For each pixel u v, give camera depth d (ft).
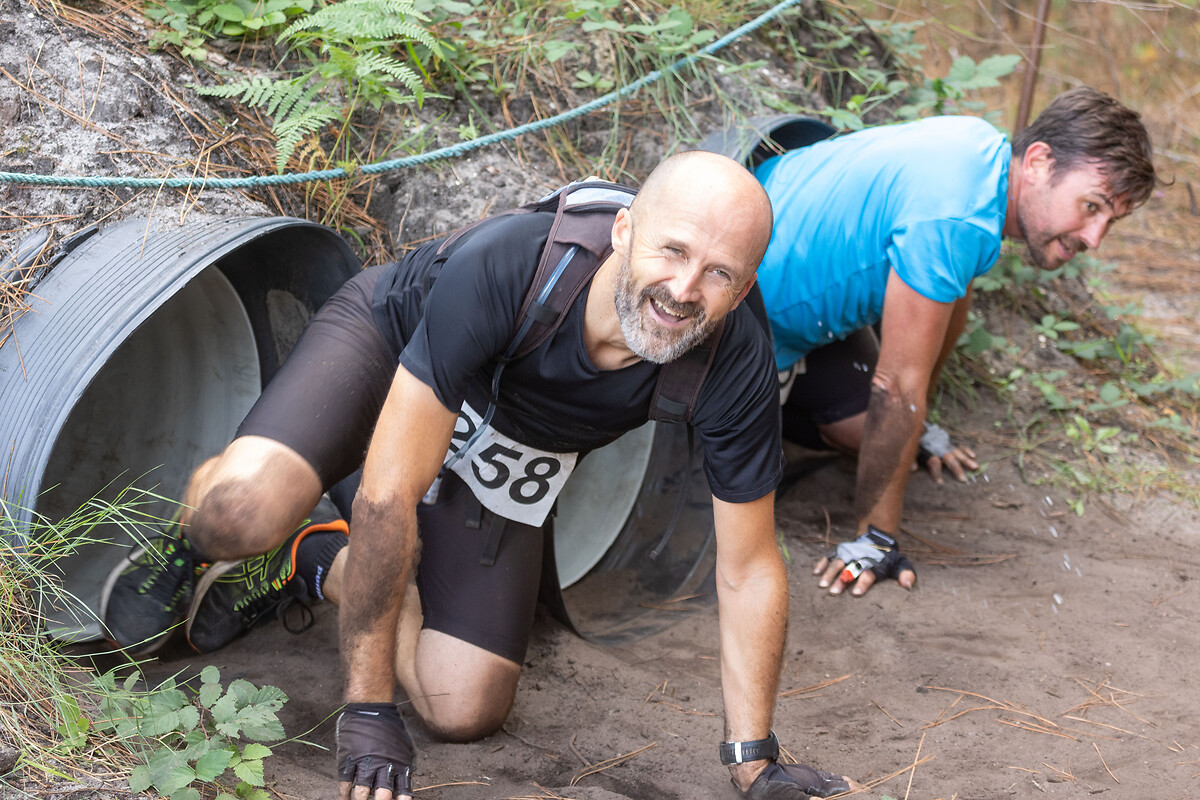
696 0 15.08
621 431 7.73
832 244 10.75
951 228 9.91
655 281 6.04
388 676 6.99
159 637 9.13
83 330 8.18
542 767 8.28
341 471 8.28
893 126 11.16
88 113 10.19
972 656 10.22
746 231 5.89
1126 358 16.10
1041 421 14.83
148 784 6.52
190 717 7.01
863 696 9.58
